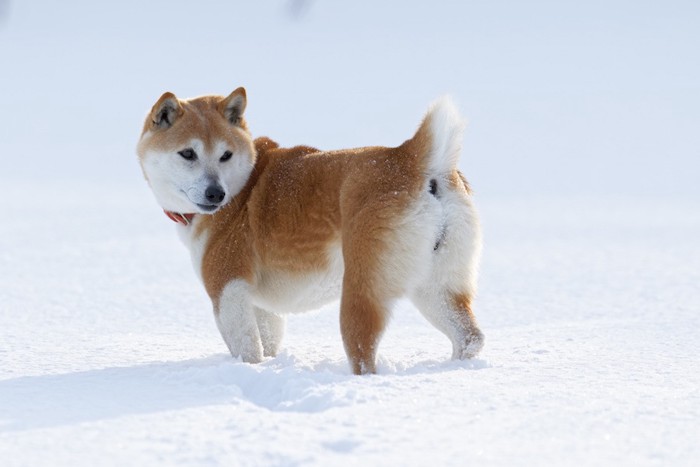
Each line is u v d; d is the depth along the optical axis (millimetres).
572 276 18688
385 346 9891
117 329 12055
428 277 8148
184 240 9375
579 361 8328
